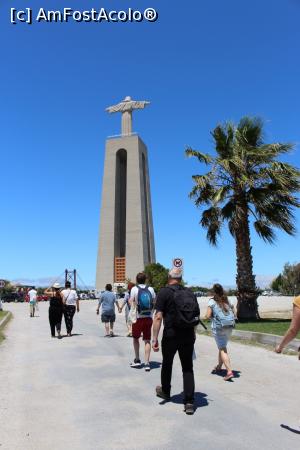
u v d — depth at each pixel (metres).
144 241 93.38
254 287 23.64
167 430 6.21
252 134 24.28
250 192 23.39
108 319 18.16
